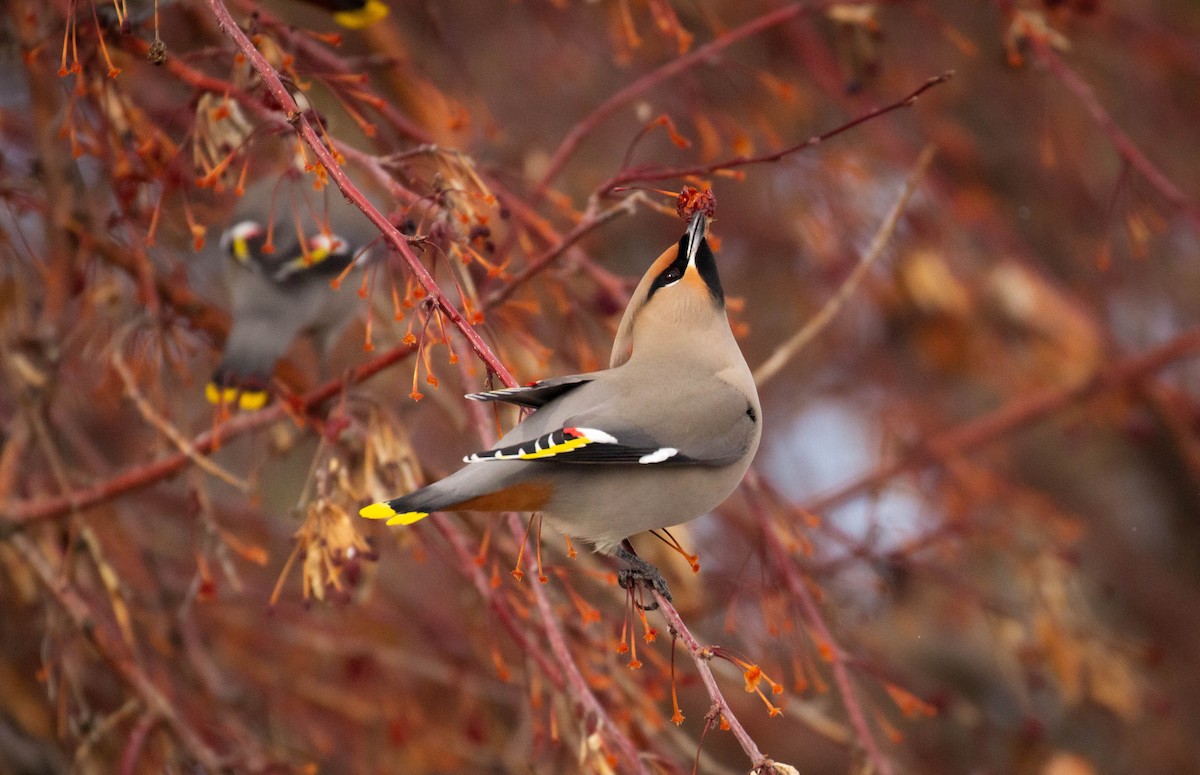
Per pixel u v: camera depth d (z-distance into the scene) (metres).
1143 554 19.59
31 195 11.39
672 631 7.87
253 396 11.22
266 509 14.95
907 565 12.73
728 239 17.12
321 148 7.23
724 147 15.46
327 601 10.00
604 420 8.15
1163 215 17.84
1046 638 12.28
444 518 10.28
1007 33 12.34
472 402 9.70
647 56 15.51
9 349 11.01
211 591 10.41
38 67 11.06
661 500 8.38
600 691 10.50
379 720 13.46
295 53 10.87
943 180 16.12
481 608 12.20
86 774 10.84
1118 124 18.14
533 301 10.91
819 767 15.64
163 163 10.40
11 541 10.68
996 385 16.16
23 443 11.24
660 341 8.67
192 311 12.10
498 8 17.09
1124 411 15.46
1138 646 12.43
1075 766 13.11
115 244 11.40
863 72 13.35
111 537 12.68
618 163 16.67
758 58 15.29
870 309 16.97
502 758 12.74
